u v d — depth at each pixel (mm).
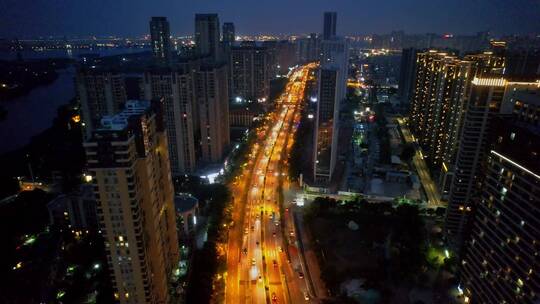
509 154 127250
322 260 180250
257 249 196875
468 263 154500
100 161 117500
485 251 141375
